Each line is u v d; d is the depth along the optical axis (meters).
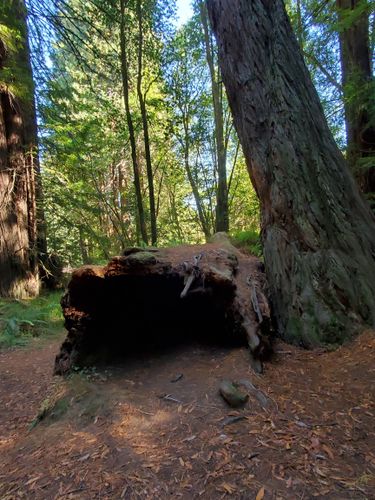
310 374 3.20
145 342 4.48
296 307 3.92
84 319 4.17
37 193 10.64
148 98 16.58
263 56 4.54
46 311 8.54
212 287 4.02
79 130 12.27
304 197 4.11
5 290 9.32
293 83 4.38
